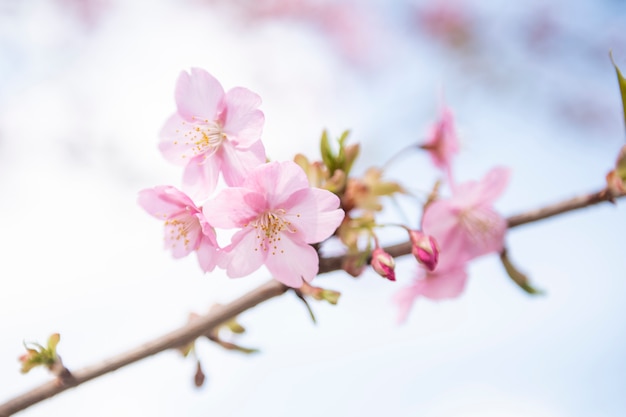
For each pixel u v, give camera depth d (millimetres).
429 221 383
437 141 414
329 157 367
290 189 345
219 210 342
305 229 345
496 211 383
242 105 354
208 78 356
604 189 361
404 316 407
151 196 351
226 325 365
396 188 378
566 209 370
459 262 389
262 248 346
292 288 349
